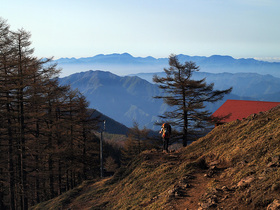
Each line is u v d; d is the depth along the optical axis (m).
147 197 11.91
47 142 28.81
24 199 24.88
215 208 6.99
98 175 42.56
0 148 24.88
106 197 16.73
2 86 22.47
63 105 30.11
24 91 23.58
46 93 27.19
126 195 14.34
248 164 8.99
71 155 31.42
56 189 35.41
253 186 6.88
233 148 11.49
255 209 6.07
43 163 28.69
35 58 24.19
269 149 9.12
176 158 15.57
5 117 22.42
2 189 28.84
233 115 35.44
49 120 29.31
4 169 25.92
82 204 17.59
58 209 19.05
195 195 8.75
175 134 27.77
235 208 6.51
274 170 7.17
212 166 11.20
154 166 15.47
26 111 25.38
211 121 27.20
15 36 21.75
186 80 26.81
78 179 38.88
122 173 19.64
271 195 6.08
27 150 24.88
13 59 22.36
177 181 11.20
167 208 8.41
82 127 33.44
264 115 14.01
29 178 27.30
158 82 27.75
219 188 8.22
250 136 11.50
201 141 16.36
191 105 26.59
